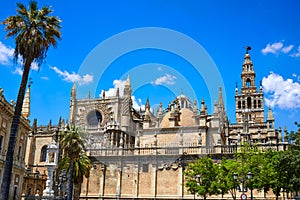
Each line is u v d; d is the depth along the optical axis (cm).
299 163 3991
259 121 12050
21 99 2766
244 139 8600
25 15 2941
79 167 5075
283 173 4325
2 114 4956
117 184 6500
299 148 4219
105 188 6594
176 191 6169
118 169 6400
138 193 6344
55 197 5275
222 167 4953
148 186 6294
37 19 2942
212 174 4931
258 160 4553
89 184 6756
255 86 12731
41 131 8206
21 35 2855
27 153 7919
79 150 4453
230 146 6003
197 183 5162
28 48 2802
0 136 4978
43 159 7938
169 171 6272
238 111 12456
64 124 4688
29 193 6669
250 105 12550
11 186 5381
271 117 9762
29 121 6222
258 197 5669
